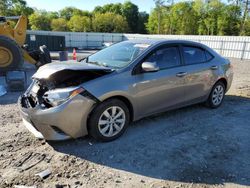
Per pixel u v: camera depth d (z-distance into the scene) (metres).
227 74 5.80
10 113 5.26
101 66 4.15
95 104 3.71
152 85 4.26
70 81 3.88
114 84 3.83
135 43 4.75
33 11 68.06
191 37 27.52
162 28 68.44
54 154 3.56
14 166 3.25
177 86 4.67
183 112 5.41
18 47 9.38
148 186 2.93
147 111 4.36
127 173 3.17
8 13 56.38
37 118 3.55
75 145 3.81
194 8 63.66
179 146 3.88
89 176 3.08
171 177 3.10
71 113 3.53
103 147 3.78
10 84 7.26
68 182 2.96
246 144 4.01
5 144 3.82
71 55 21.44
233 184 2.99
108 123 3.90
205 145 3.94
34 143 3.87
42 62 10.82
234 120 5.07
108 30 69.44
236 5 56.22
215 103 5.73
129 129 4.44
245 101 6.54
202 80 5.17
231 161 3.49
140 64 4.14
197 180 3.05
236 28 56.78
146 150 3.73
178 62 4.76
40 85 4.00
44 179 3.00
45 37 25.39
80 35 34.94
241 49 22.70
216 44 24.98
